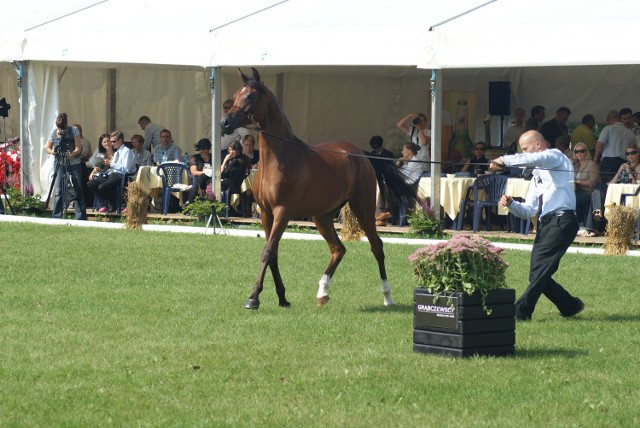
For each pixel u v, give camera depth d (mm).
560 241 10938
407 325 10859
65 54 21469
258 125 11898
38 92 22484
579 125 23422
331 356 9375
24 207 22234
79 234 18547
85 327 10609
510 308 9477
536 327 10781
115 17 22281
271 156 11742
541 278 10953
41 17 23062
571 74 25156
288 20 20016
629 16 17125
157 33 20516
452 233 18812
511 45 17609
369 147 26609
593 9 17844
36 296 12406
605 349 9750
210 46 19984
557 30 17266
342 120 26484
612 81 24688
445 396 8086
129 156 21938
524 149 11250
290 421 7453
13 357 9266
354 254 16188
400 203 13406
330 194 11969
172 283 13477
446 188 19125
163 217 21094
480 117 26375
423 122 21719
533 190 11117
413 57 18297
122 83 27031
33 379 8523
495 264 9336
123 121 27125
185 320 11016
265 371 8820
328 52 18922
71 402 7891
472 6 19406
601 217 18297
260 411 7680
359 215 12398
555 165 10906
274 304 12117
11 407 7758
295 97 26094
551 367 9008
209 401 7945
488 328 9383
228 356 9344
